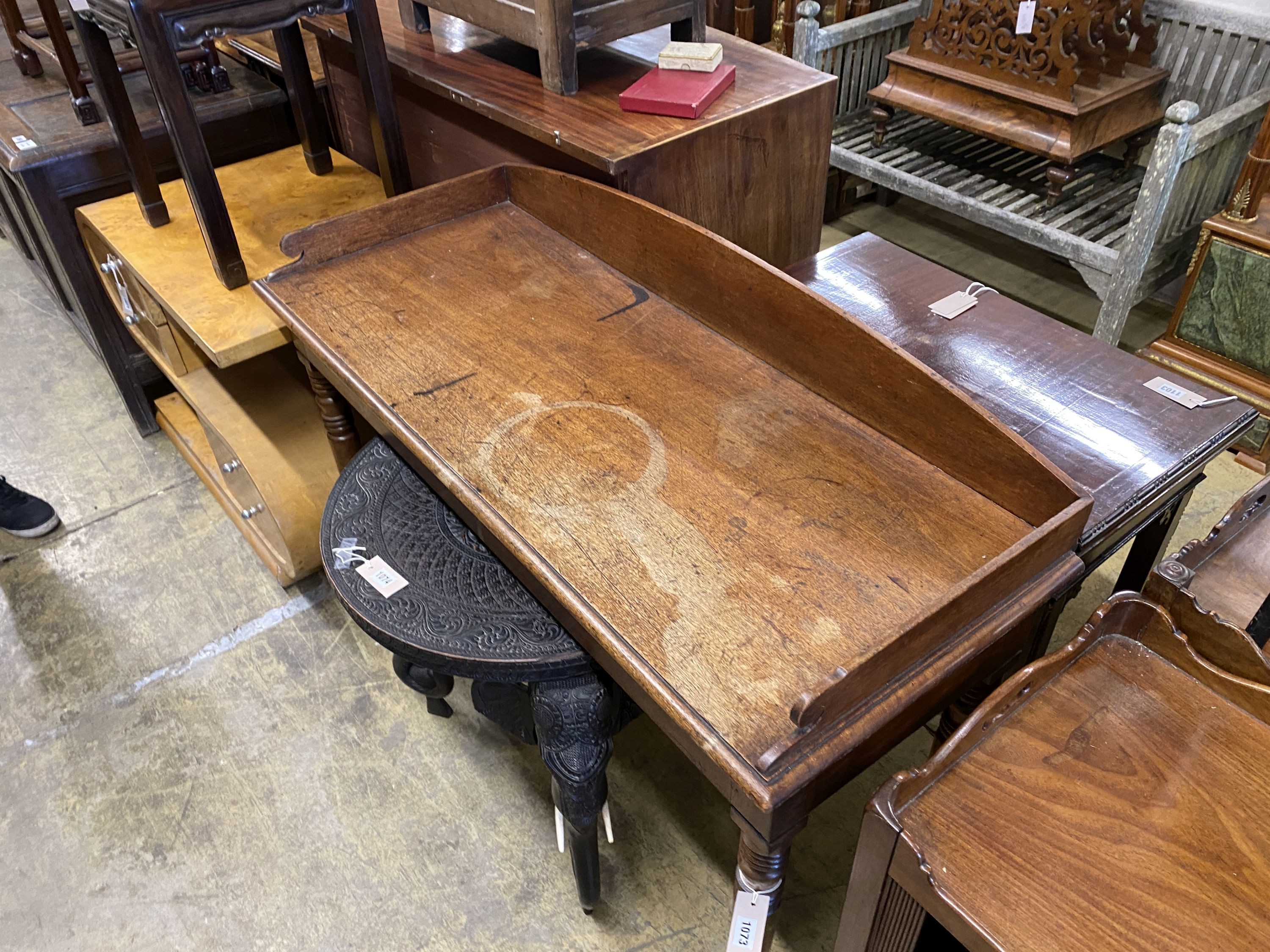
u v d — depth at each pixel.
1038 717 1.13
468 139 2.12
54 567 2.39
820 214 2.14
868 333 1.34
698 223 1.88
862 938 1.18
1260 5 2.62
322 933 1.64
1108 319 2.59
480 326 1.66
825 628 1.11
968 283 1.92
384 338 1.64
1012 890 0.97
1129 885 0.97
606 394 1.50
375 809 1.83
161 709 2.03
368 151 2.54
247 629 2.21
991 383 1.63
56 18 2.15
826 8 3.81
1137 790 1.05
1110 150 3.15
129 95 2.41
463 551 1.49
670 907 1.66
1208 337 2.51
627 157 1.66
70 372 3.08
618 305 1.70
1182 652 1.17
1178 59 2.84
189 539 2.45
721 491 1.31
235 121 2.45
